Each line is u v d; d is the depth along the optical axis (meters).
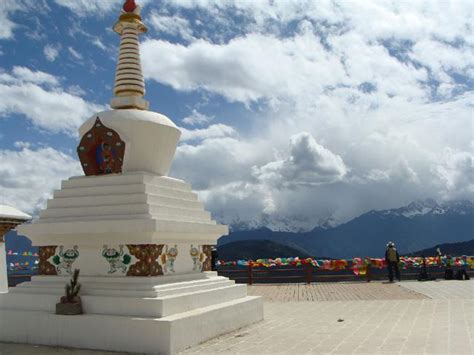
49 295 12.51
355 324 14.30
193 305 12.61
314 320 15.26
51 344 11.86
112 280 12.40
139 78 15.06
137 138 13.82
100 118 13.94
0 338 12.42
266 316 16.27
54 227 12.84
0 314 12.52
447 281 27.92
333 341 11.81
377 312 16.64
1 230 16.83
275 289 25.62
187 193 14.59
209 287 13.92
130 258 12.42
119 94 14.88
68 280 12.88
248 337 12.59
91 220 12.73
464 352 10.24
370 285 26.75
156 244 12.62
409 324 14.01
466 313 15.65
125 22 15.31
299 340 12.05
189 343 11.43
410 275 30.98
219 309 12.90
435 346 10.88
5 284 17.00
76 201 13.30
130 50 15.16
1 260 16.97
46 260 13.41
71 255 13.12
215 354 10.71
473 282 26.78
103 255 12.73
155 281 12.23
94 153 14.00
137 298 11.60
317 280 30.30
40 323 12.04
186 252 14.02
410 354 10.20
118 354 10.97
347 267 28.94
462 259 29.36
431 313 15.97
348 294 22.59
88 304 11.97
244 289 15.54
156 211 12.73
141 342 10.99
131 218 12.37
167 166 14.91
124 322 11.20
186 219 13.91
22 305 12.71
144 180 13.03
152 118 14.10
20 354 11.11
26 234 13.16
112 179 13.25
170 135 14.55
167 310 11.53
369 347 11.01
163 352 10.78
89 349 11.42
